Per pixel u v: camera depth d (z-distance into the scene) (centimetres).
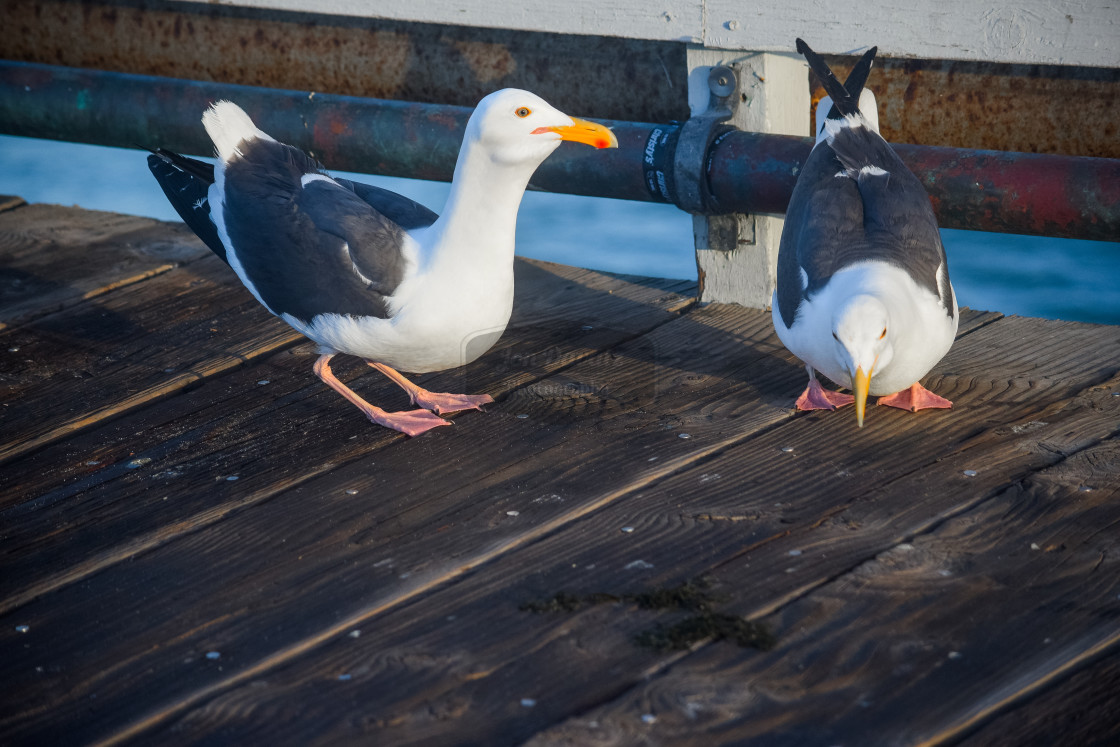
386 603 341
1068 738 278
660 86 556
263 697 302
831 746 277
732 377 487
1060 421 435
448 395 475
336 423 461
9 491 416
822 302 423
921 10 463
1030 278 880
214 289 591
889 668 304
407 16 557
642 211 1002
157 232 666
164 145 634
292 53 633
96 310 568
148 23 659
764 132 516
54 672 316
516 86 591
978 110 516
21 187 1041
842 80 543
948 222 499
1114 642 309
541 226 973
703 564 355
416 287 425
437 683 305
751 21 495
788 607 331
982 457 412
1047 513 372
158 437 454
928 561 350
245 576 359
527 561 361
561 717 290
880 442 429
